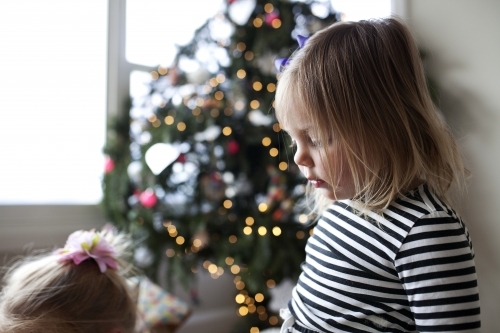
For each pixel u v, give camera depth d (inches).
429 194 28.3
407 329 27.9
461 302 24.9
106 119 82.4
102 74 82.4
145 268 68.6
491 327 63.2
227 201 72.1
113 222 75.7
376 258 27.8
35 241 73.0
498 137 62.9
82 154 80.0
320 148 28.9
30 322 32.1
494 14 63.4
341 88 28.4
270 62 74.9
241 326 77.0
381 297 27.9
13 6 72.7
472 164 65.2
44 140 76.0
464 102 66.2
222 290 91.9
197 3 92.2
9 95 72.6
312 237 33.4
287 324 32.0
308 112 28.7
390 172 28.0
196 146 73.0
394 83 28.8
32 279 34.9
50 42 76.5
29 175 74.4
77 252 35.9
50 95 76.6
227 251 67.0
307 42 31.8
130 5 85.7
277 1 73.8
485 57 64.2
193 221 69.6
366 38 29.7
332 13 76.2
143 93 81.5
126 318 35.7
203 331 87.0
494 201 63.2
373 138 27.9
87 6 80.7
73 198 79.0
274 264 63.2
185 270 69.3
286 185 69.4
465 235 27.2
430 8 69.7
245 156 72.8
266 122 73.4
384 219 28.0
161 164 72.6
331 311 29.4
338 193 29.1
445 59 68.4
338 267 29.6
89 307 33.6
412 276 26.0
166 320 62.9
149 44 87.8
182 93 76.9
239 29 76.0
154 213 70.4
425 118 29.4
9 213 71.4
